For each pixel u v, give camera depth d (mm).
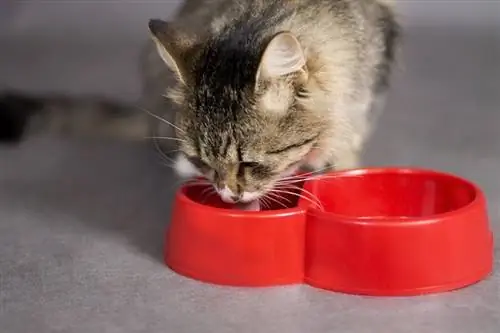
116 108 1862
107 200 1614
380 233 1348
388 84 1735
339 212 1469
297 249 1382
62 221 1551
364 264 1354
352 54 1501
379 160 1743
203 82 1418
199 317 1332
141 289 1384
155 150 1743
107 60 2404
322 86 1440
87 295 1375
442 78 2223
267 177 1427
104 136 1856
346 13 1521
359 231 1350
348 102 1493
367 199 1474
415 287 1355
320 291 1370
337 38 1477
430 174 1460
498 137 1847
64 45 2547
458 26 2635
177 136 1463
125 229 1526
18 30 2604
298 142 1430
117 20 2609
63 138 1869
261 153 1412
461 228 1363
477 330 1304
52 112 1872
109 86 2135
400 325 1312
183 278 1403
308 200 1403
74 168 1737
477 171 1693
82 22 2623
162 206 1593
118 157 1785
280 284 1383
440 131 1879
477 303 1346
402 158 1751
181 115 1445
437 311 1333
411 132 1874
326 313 1333
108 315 1339
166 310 1345
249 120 1398
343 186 1466
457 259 1363
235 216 1373
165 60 1469
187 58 1438
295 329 1310
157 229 1523
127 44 2547
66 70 2289
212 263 1388
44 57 2436
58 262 1443
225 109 1400
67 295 1376
